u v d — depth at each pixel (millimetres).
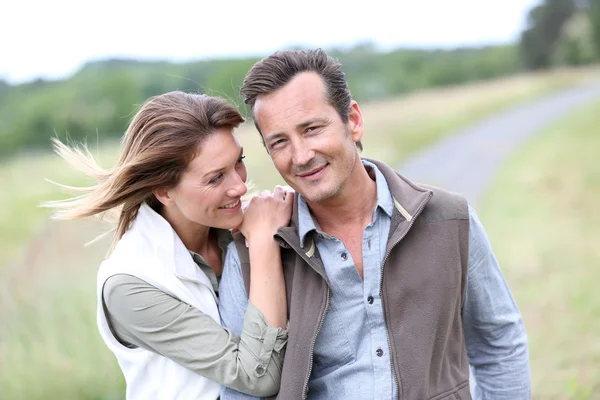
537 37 105000
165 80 65688
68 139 3447
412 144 26469
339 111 2863
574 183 17031
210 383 2990
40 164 26609
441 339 2865
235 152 3020
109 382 6480
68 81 67000
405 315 2830
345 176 2865
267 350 2873
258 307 2920
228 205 3049
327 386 2896
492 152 24141
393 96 67625
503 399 3205
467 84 78250
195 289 3059
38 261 10602
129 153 3049
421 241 2887
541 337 7113
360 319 2863
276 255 3006
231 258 3143
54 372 6574
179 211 3150
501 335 3162
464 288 2957
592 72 76438
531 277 9375
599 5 100125
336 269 2875
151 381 3027
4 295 8703
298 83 2812
